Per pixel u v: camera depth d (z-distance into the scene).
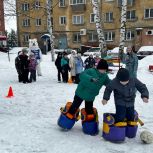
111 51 29.55
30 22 49.41
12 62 25.02
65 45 47.53
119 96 5.87
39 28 48.81
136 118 6.12
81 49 39.19
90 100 6.29
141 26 42.12
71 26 46.75
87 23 45.50
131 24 42.72
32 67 14.66
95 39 45.09
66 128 6.52
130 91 5.83
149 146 5.82
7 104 9.40
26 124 7.02
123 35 18.47
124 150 5.61
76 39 46.94
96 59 16.56
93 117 6.36
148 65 20.88
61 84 14.05
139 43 42.38
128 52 10.20
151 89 12.70
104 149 5.63
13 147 5.64
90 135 6.33
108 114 6.04
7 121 7.26
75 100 6.39
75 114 6.52
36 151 5.48
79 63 14.34
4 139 6.04
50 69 20.62
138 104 9.45
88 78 6.00
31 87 12.98
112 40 44.00
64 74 14.56
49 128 6.75
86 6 45.19
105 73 6.12
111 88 5.84
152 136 5.93
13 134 6.33
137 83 5.88
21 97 10.62
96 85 6.09
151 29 41.56
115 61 21.59
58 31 47.72
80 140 6.05
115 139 5.91
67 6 46.59
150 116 7.97
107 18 44.00
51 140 6.03
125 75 5.68
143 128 6.88
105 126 6.05
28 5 44.75
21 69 14.38
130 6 42.47
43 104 9.40
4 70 19.91
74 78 14.52
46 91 11.93
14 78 16.33
